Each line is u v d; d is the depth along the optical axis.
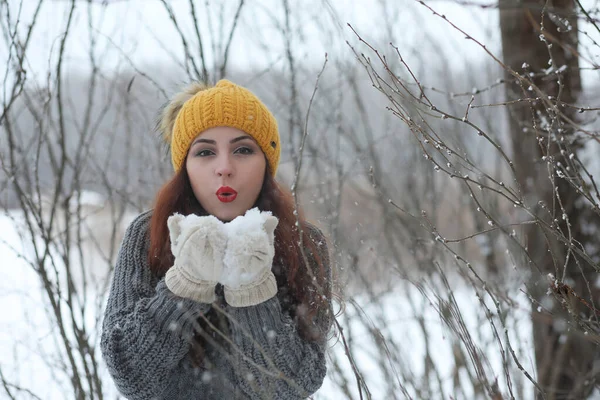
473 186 3.88
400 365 1.80
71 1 2.73
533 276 2.21
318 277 2.00
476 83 4.14
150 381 1.83
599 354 2.46
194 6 2.96
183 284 1.77
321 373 1.93
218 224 1.77
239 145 2.06
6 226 5.19
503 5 1.91
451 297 1.67
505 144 3.90
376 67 4.12
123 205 3.28
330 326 2.00
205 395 1.93
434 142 1.66
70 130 3.62
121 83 3.52
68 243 2.77
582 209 2.65
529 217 2.75
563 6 2.54
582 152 2.62
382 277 3.19
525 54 2.73
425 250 3.01
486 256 3.45
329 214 3.39
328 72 4.33
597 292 2.61
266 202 2.12
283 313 1.98
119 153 3.73
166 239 1.97
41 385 2.91
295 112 3.87
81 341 2.52
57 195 2.74
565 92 2.52
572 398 2.36
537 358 2.50
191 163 2.07
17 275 4.26
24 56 2.61
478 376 1.60
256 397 1.83
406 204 3.81
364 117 4.00
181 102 2.32
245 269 1.77
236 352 1.81
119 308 1.89
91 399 2.46
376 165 3.81
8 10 2.74
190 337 1.82
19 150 2.96
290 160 3.56
